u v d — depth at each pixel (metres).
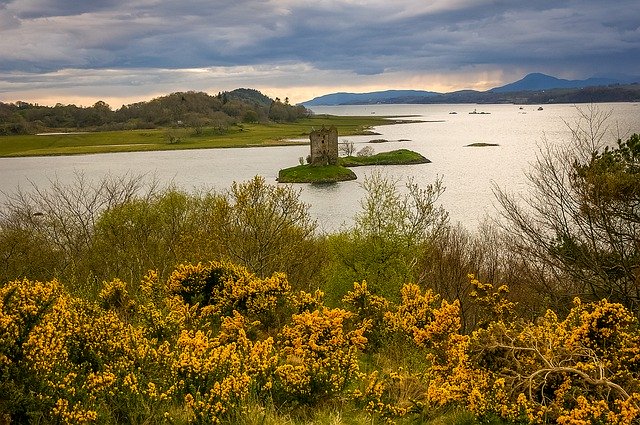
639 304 12.57
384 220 19.17
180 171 109.75
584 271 14.63
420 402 8.34
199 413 7.33
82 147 172.25
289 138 199.75
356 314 12.35
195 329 11.95
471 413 8.03
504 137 181.62
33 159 140.00
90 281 17.56
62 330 8.25
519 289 17.06
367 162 119.00
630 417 6.56
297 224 21.16
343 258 19.36
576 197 14.50
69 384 7.23
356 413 8.37
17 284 8.39
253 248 18.75
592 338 8.40
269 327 12.91
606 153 13.53
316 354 9.35
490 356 8.39
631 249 13.12
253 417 7.49
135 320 11.82
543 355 8.14
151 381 8.02
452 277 17.86
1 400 6.57
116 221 23.47
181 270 14.83
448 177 92.50
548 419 7.48
